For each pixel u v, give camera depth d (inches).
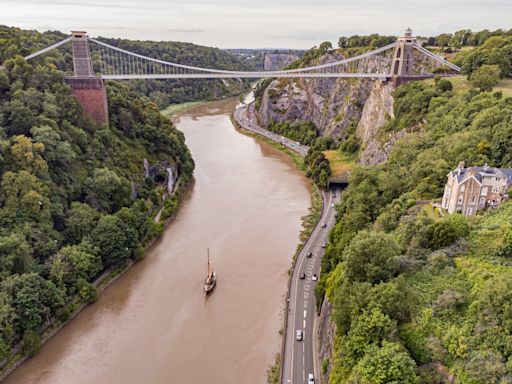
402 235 2132.1
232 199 4426.7
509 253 1820.9
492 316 1524.4
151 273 3095.5
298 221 3927.2
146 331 2551.7
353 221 2714.1
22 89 3435.0
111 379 2224.4
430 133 3366.1
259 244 3496.6
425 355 1524.4
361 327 1633.9
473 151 2630.4
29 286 2369.6
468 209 2178.9
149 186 4052.7
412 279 1849.2
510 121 2719.0
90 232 3011.8
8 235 2583.7
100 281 2896.2
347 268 1995.6
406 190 2751.0
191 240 3548.2
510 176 2206.0
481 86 3641.7
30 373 2247.8
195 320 2637.8
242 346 2431.1
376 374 1439.5
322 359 2143.2
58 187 3068.4
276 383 2114.9
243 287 2945.4
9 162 2896.2
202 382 2202.3
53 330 2485.2
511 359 1381.6
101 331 2544.3
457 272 1811.0
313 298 2706.7
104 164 3614.7
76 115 3708.2
